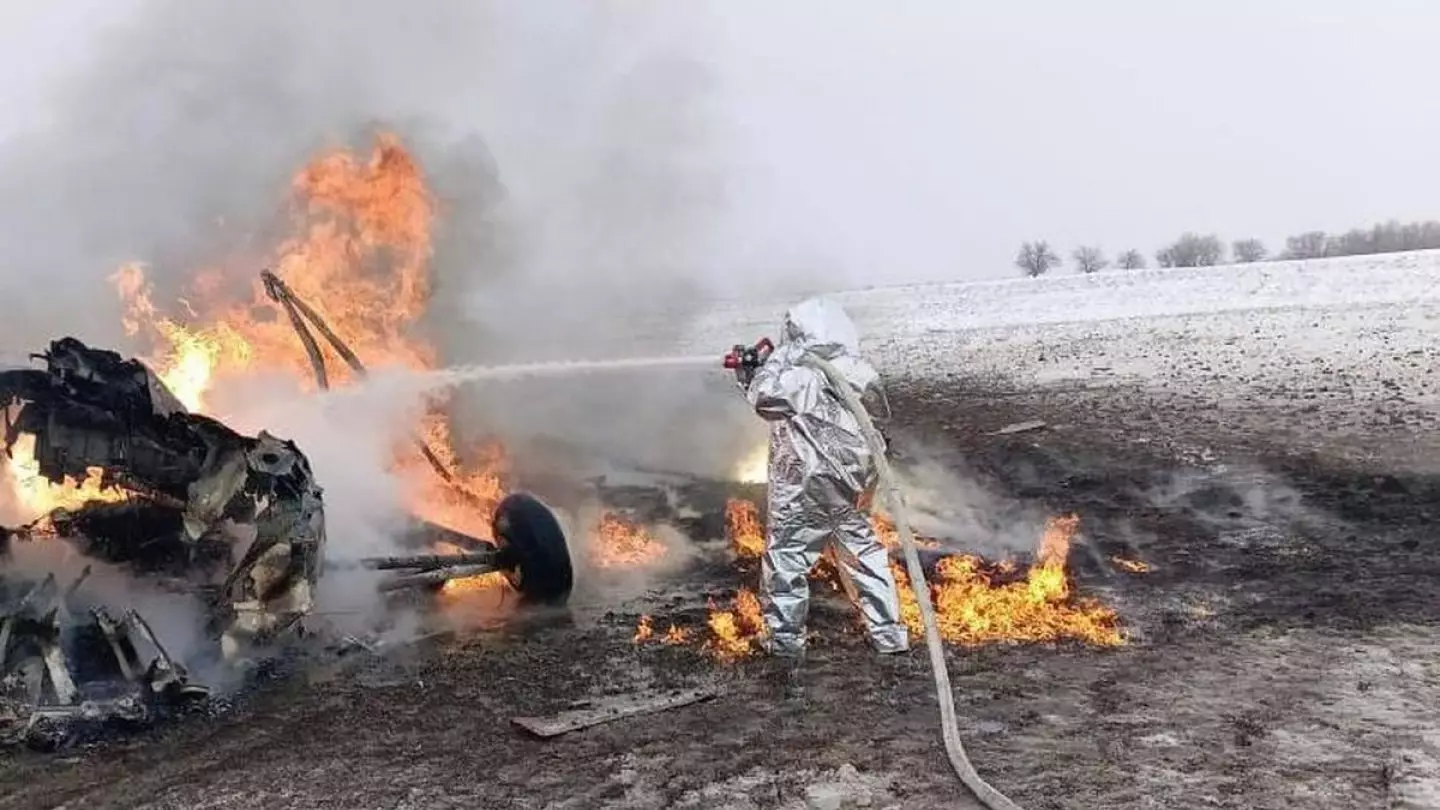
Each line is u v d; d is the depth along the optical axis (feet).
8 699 15.87
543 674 18.70
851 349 19.49
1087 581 23.71
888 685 17.53
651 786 13.89
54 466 17.88
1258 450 37.93
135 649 17.19
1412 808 12.32
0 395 17.46
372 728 16.37
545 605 23.03
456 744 15.62
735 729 15.85
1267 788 13.02
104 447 17.63
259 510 18.21
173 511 19.36
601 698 17.37
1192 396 53.31
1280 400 49.49
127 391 17.69
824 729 15.71
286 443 18.19
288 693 18.11
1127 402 53.16
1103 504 31.65
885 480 18.16
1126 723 15.43
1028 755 14.42
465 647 20.47
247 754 15.48
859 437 18.81
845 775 13.88
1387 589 22.00
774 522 19.25
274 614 17.90
